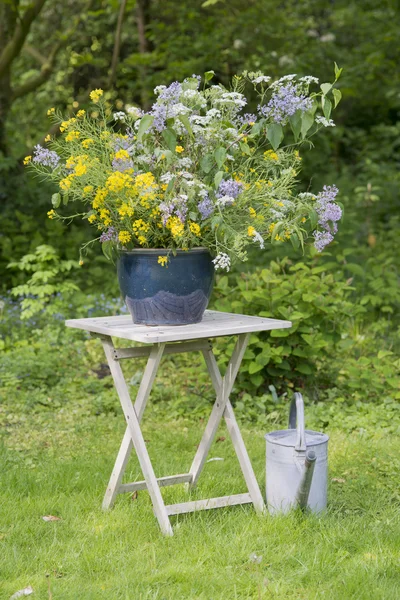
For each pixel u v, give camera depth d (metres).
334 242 7.20
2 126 10.88
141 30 11.62
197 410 5.71
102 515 3.81
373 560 3.29
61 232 9.47
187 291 3.65
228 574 3.19
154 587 3.10
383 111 13.74
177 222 3.50
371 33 12.15
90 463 4.52
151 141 3.70
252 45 11.16
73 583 3.12
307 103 3.55
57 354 6.78
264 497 4.08
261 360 5.65
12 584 3.12
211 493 4.09
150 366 3.73
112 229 3.67
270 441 3.75
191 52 11.07
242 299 6.04
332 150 12.50
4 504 3.91
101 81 11.81
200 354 6.11
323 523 3.62
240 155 3.85
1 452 4.71
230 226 3.60
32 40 12.77
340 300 6.07
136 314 3.73
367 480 4.22
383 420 5.43
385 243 9.48
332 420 5.44
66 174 3.77
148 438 5.12
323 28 12.65
